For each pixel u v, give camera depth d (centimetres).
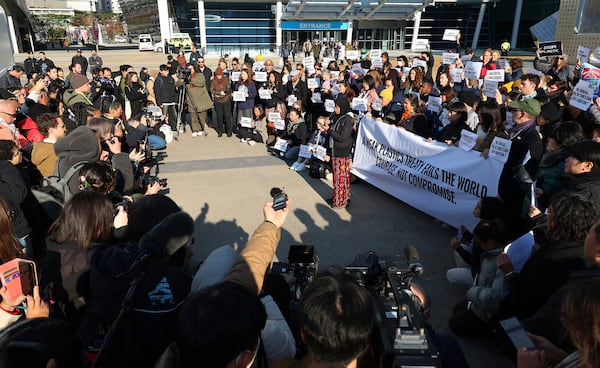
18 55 4044
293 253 295
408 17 3725
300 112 918
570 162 367
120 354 192
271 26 3981
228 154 970
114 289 210
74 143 405
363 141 738
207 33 3916
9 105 548
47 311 216
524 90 671
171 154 976
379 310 182
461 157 534
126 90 1078
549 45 995
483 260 348
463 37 4409
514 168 437
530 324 240
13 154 404
